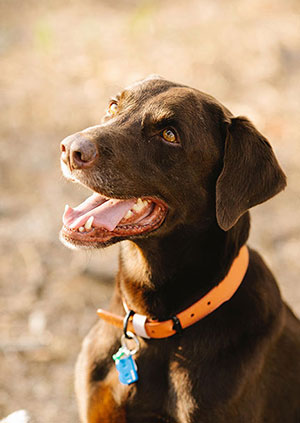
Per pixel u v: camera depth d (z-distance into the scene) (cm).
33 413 505
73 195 760
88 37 1184
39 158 824
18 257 657
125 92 410
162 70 1055
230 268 391
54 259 657
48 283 626
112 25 1255
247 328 390
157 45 1149
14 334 570
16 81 1016
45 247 671
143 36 1195
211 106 399
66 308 599
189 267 393
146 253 396
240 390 378
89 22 1261
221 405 375
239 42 1153
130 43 1164
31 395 519
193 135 383
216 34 1192
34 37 1171
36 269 641
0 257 656
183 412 380
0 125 891
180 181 388
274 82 1034
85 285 622
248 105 963
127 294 411
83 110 938
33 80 1022
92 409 407
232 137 389
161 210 395
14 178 784
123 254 421
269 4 1357
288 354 412
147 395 393
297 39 1177
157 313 402
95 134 372
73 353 557
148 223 389
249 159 388
